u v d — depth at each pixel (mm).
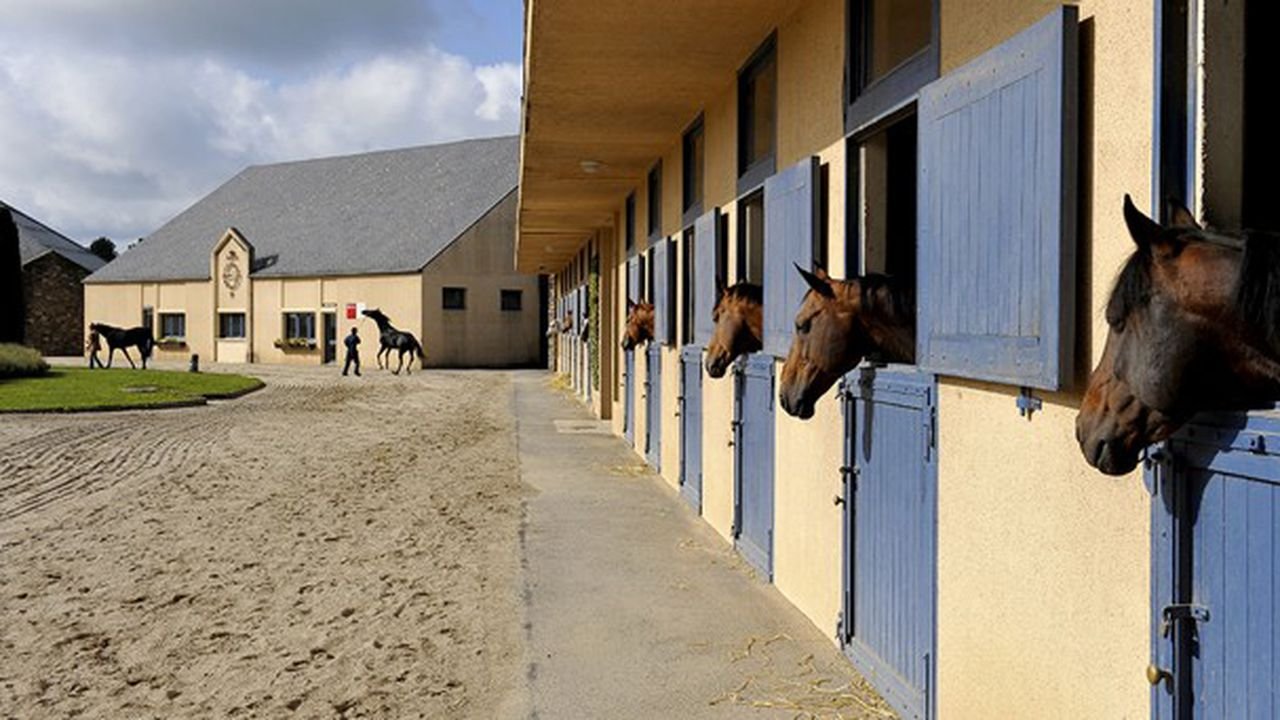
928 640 3832
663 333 10250
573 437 15289
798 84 5594
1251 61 2424
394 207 47844
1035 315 2898
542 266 31156
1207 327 2033
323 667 5051
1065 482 2900
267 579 6922
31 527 8828
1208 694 2332
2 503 10039
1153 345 2078
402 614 5969
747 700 4332
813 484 5348
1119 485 2652
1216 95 2379
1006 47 3059
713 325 7703
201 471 12281
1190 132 2408
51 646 5465
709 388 8148
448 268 41906
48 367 32125
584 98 8375
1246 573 2197
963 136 3348
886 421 4273
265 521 9070
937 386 3736
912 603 4000
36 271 53000
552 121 9312
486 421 18844
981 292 3229
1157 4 2461
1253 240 1984
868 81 4570
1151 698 2510
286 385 30453
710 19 6152
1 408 18844
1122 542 2645
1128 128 2609
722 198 7730
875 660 4414
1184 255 2057
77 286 54812
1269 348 1999
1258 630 2162
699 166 9250
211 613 6090
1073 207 2785
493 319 42812
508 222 42938
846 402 4754
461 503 9820
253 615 6031
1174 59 2451
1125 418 2186
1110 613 2693
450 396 25828
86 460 13156
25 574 7117
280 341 45156
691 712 4219
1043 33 2855
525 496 9773
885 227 4738
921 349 3727
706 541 7570
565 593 6113
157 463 12977
